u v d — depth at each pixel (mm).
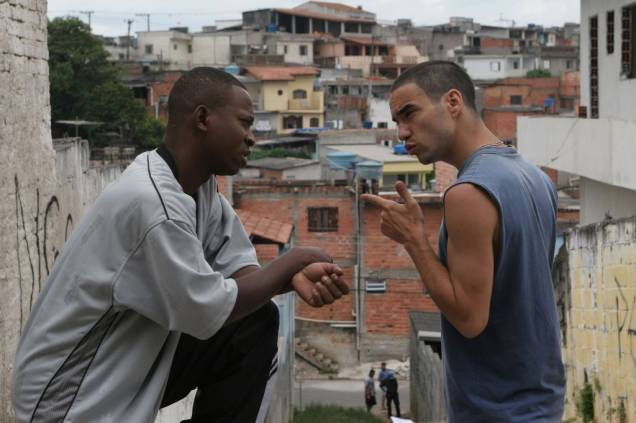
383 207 3793
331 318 32156
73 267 3600
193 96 3791
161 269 3508
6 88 7828
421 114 3855
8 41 7895
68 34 49375
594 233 10477
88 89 48625
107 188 3654
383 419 24172
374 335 31812
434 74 3871
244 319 4168
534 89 74938
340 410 23297
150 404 3664
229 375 4215
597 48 19719
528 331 3752
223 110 3795
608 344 10086
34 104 8570
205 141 3812
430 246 3734
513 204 3658
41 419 3660
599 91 19438
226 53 96312
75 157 10086
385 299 31844
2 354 7555
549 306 3818
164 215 3516
